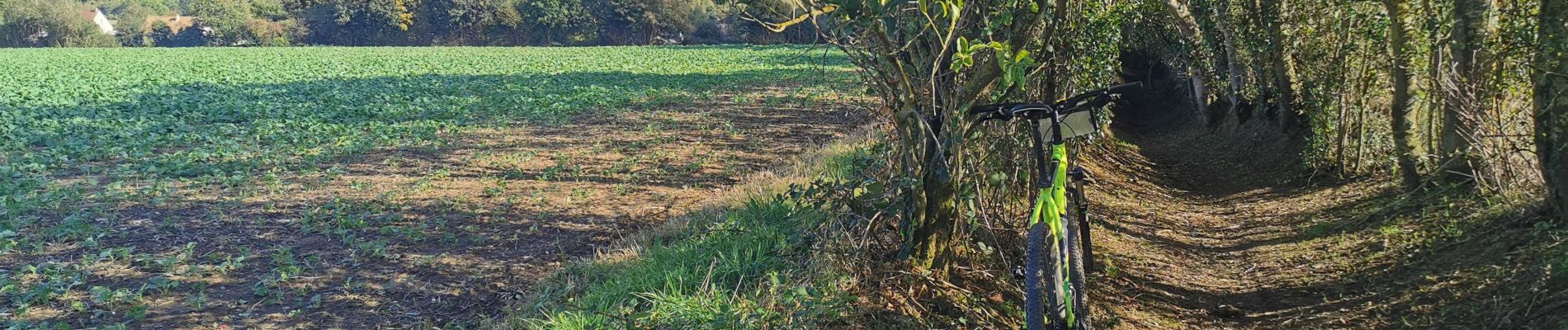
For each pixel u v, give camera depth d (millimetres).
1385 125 10531
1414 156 9156
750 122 19062
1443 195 8398
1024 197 6906
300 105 23828
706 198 10234
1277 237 8656
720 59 52875
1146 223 9578
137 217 9383
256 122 19188
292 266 7219
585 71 43094
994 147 6141
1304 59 12070
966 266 5871
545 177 11734
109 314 6172
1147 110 26078
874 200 5586
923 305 5203
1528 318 5305
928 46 4812
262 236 8484
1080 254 4453
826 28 4594
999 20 4426
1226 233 9289
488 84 33406
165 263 7266
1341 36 10836
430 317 6152
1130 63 30938
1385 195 9398
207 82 35906
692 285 5918
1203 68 18281
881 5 3914
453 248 7992
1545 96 6375
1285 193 11195
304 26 104688
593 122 19406
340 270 7266
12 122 19062
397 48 81188
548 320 5617
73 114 21625
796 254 6023
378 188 11086
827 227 5844
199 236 8492
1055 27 4953
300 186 11305
